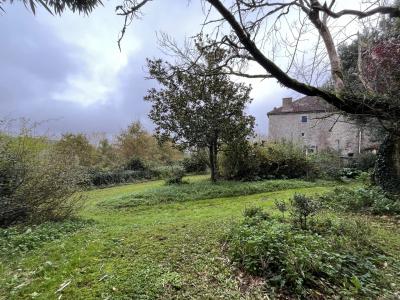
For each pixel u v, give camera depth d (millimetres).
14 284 2715
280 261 2871
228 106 10758
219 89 10180
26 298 2480
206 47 3000
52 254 3471
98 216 6996
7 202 4988
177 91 10391
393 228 4688
